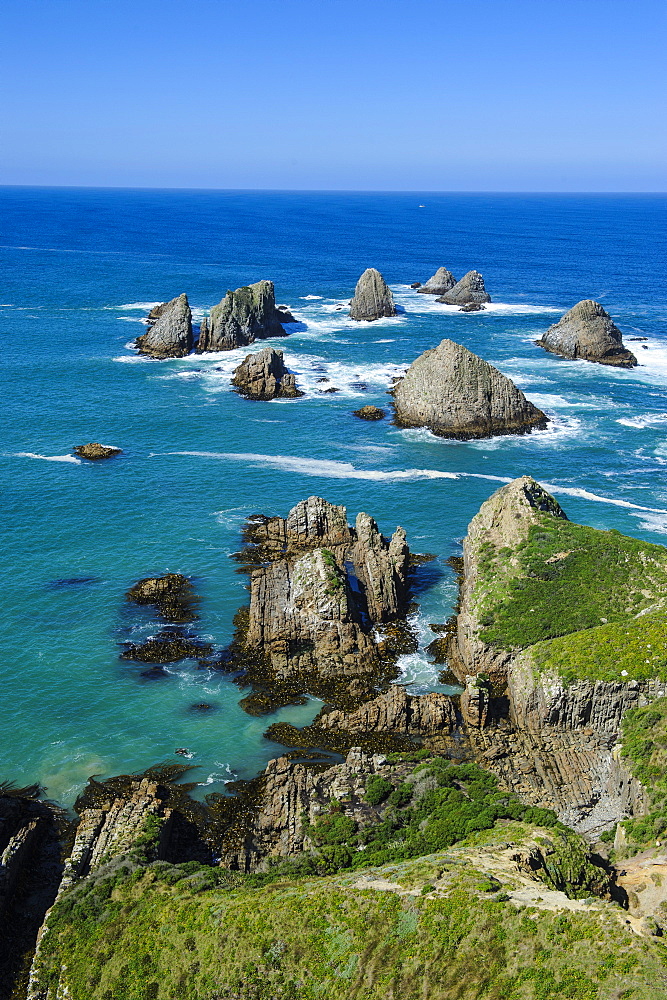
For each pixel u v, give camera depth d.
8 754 48.59
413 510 81.06
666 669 47.44
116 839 40.97
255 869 40.53
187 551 71.31
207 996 31.66
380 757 47.12
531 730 50.25
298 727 51.47
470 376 103.56
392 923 32.12
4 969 35.34
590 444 101.50
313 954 31.94
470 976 29.50
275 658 57.12
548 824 40.25
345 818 42.56
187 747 49.62
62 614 61.88
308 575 59.94
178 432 101.19
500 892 32.12
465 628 58.03
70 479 85.69
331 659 56.53
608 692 48.03
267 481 87.00
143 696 53.94
